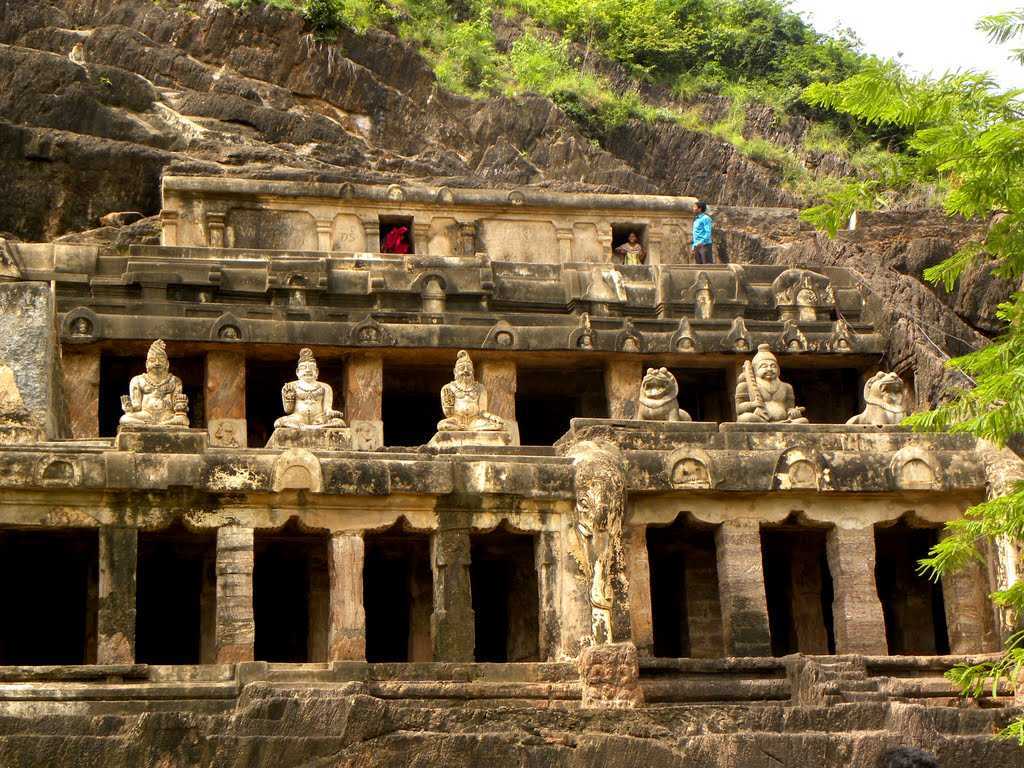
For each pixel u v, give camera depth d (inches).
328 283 1491.1
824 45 2652.6
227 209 1664.6
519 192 1748.3
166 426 1051.3
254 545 1095.0
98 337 1364.4
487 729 881.5
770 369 1250.0
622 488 1066.1
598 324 1507.1
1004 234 827.4
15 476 1005.2
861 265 1700.3
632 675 993.5
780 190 2277.3
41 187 1788.9
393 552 1148.5
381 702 868.0
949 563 858.1
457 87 2257.6
